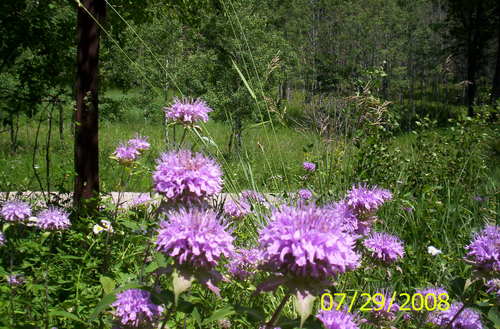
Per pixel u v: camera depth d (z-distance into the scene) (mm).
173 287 1709
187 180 2225
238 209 3727
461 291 2635
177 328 2574
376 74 5398
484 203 5387
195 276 1748
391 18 36875
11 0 5969
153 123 18938
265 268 1723
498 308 2484
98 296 2939
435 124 6926
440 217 5129
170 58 16469
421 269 4086
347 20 35750
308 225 1644
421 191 5473
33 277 3229
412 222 4770
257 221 3795
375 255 2977
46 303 2750
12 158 10375
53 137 15742
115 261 3529
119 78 13891
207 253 1703
